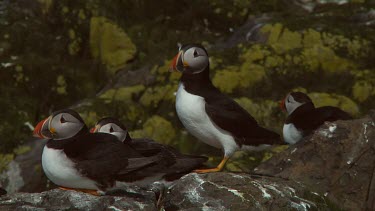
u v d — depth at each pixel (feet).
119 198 26.73
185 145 46.39
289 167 34.27
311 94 48.32
